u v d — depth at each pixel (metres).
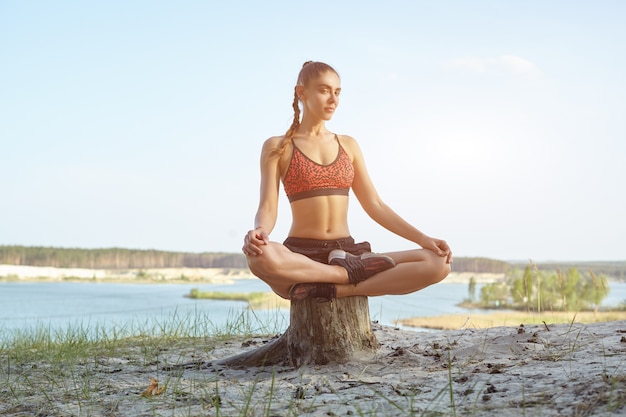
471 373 4.02
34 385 4.67
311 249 4.78
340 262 4.66
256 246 4.38
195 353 5.99
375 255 4.72
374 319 7.42
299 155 4.84
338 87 4.93
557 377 3.58
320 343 4.71
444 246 4.73
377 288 4.71
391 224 4.99
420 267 4.66
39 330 7.80
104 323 8.13
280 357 5.10
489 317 12.99
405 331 6.62
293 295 4.61
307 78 4.89
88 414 3.70
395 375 4.22
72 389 4.44
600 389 3.16
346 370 4.46
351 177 4.93
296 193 4.83
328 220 4.82
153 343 6.65
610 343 4.79
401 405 3.35
